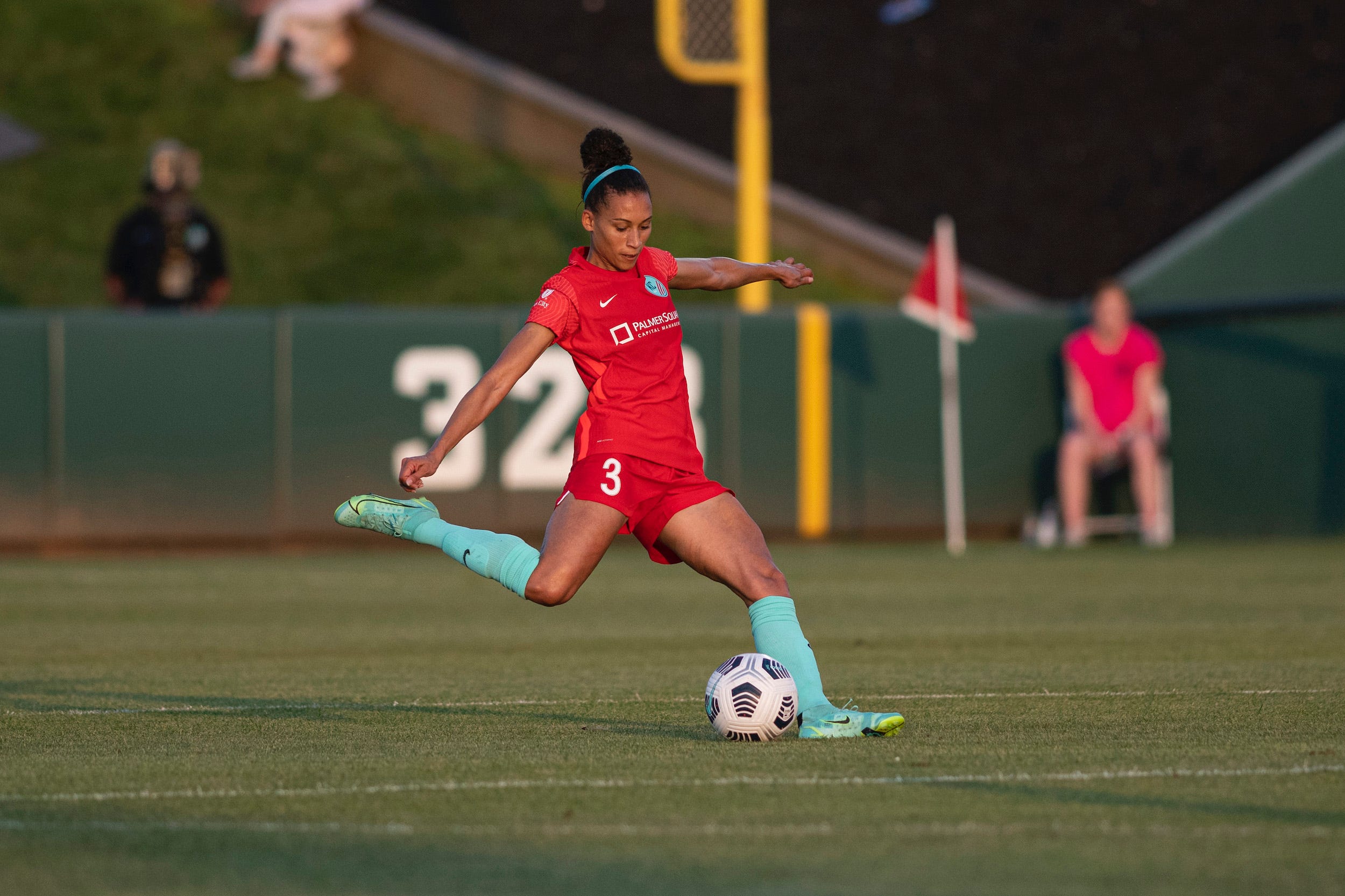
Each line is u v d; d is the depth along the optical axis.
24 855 11.05
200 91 78.00
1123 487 51.75
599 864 10.74
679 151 72.06
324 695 20.50
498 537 16.09
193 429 47.81
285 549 48.34
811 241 69.31
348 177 73.12
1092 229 67.06
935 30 79.50
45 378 47.00
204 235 52.22
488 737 16.55
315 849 11.20
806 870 10.55
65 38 80.44
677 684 21.59
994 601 34.03
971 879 10.31
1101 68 75.44
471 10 81.69
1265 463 49.50
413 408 48.50
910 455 50.91
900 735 16.45
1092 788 13.34
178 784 13.73
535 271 68.12
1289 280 62.34
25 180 71.06
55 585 38.81
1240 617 30.61
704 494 16.19
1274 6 76.00
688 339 49.50
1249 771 14.11
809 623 30.02
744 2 51.47
